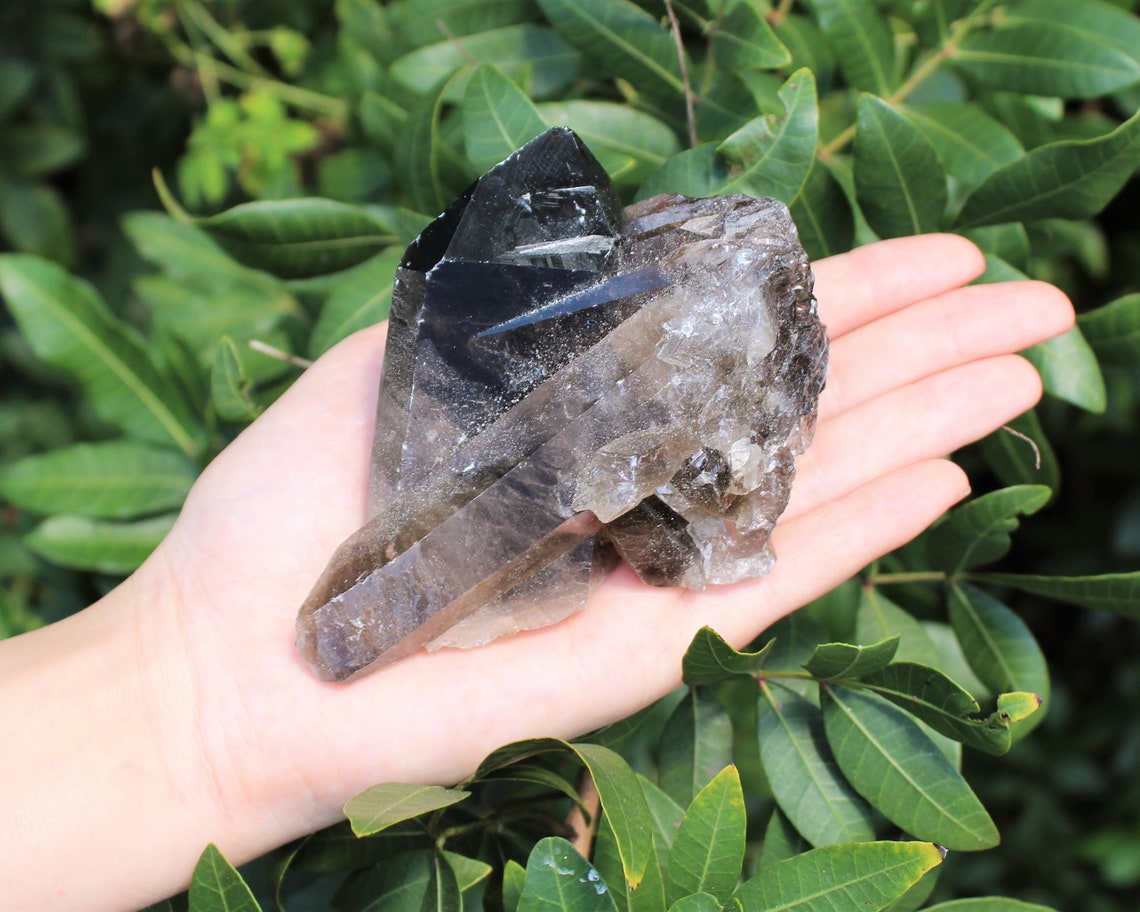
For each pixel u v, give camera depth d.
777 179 0.34
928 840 0.31
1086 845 0.50
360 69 0.41
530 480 0.32
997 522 0.33
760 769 0.44
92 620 0.34
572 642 0.33
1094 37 0.35
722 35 0.34
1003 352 0.35
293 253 0.36
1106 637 0.53
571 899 0.27
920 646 0.35
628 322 0.33
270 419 0.35
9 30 0.53
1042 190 0.34
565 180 0.33
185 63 0.50
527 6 0.38
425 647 0.33
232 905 0.28
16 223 0.55
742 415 0.33
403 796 0.29
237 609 0.33
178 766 0.32
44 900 0.31
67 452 0.37
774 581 0.33
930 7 0.36
